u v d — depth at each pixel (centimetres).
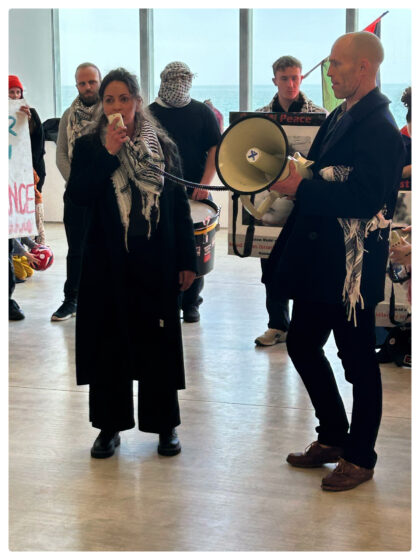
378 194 238
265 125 236
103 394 281
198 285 478
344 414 276
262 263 374
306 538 227
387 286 367
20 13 952
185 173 463
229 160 240
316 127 339
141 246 273
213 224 442
